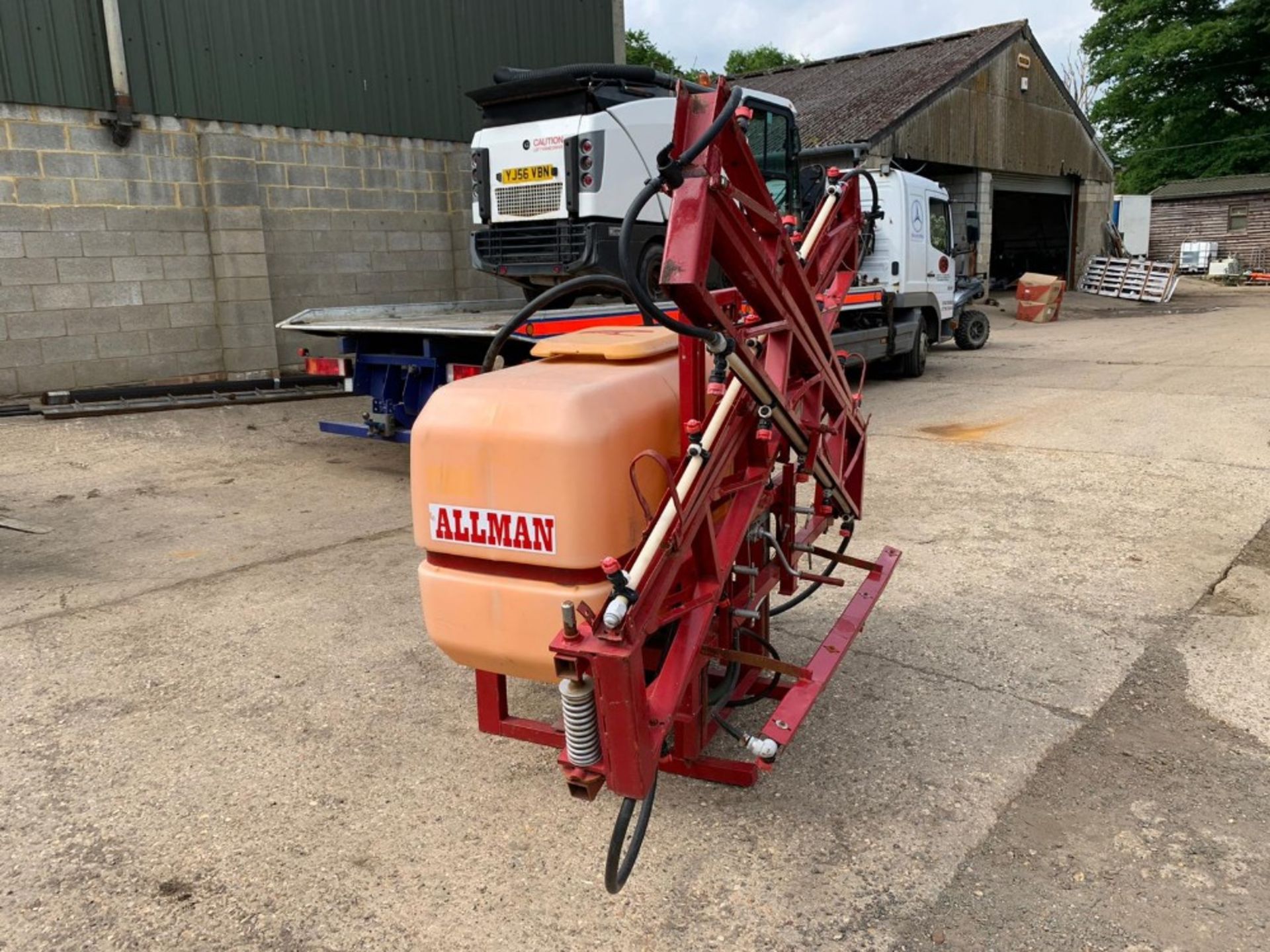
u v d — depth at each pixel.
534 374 2.68
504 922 2.33
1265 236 35.94
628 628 2.09
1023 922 2.28
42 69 9.01
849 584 4.54
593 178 7.32
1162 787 2.83
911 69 20.69
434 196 12.23
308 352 7.38
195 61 9.97
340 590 4.71
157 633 4.19
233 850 2.63
